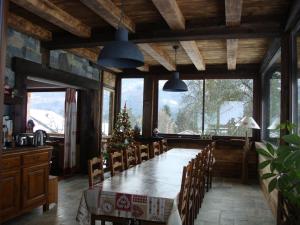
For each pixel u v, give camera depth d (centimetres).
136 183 280
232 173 690
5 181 330
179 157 474
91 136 694
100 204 247
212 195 514
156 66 777
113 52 266
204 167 457
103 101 760
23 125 448
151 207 233
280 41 407
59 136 780
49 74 511
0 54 76
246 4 351
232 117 738
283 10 368
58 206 425
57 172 693
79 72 623
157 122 788
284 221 248
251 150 681
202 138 735
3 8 77
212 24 402
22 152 357
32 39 473
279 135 406
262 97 678
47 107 822
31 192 374
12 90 407
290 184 219
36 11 352
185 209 281
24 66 446
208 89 757
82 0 315
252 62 690
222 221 381
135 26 434
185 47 496
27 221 363
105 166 700
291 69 373
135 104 803
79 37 473
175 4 340
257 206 452
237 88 736
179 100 778
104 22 438
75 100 700
